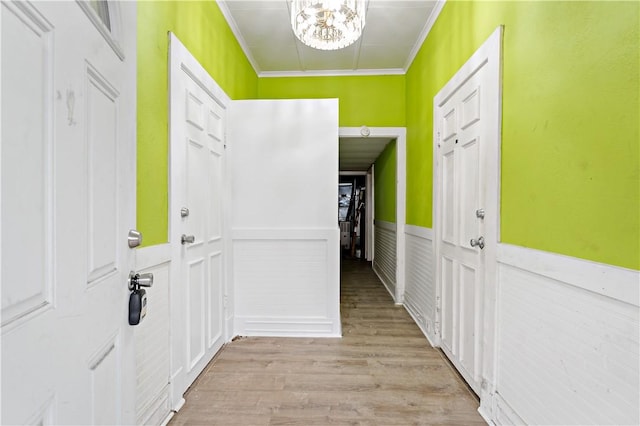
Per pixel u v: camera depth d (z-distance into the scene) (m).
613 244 0.92
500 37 1.51
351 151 4.60
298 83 3.67
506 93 1.48
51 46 0.51
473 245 1.76
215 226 2.28
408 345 2.46
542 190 1.23
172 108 1.62
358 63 3.45
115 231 0.77
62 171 0.54
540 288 1.23
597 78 0.97
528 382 1.30
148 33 1.43
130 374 0.85
